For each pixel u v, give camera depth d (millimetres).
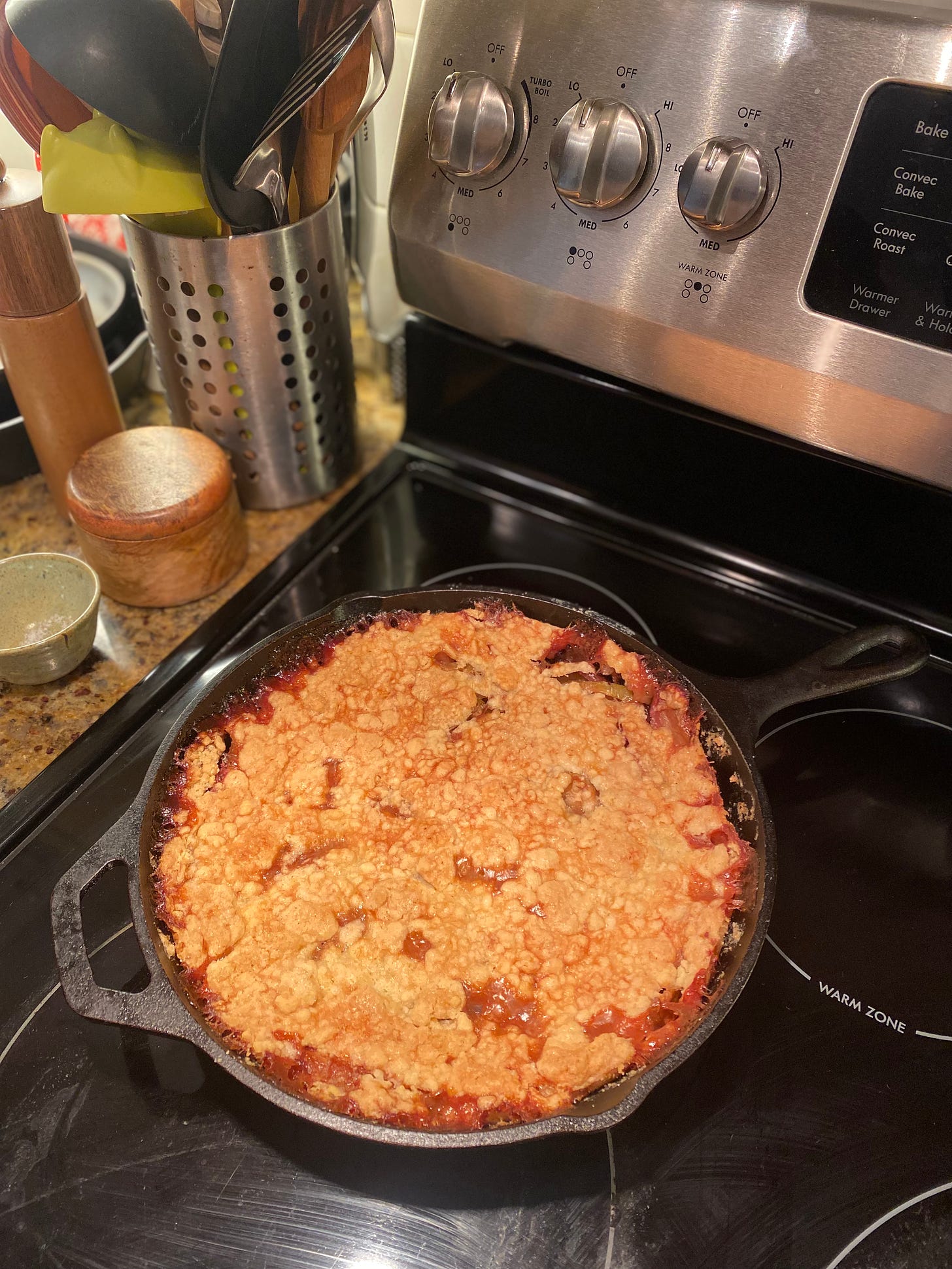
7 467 924
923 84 542
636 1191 515
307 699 716
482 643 744
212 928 595
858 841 674
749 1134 535
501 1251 495
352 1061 545
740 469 791
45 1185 518
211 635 780
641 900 608
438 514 911
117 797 685
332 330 829
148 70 621
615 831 638
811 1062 564
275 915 602
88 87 616
